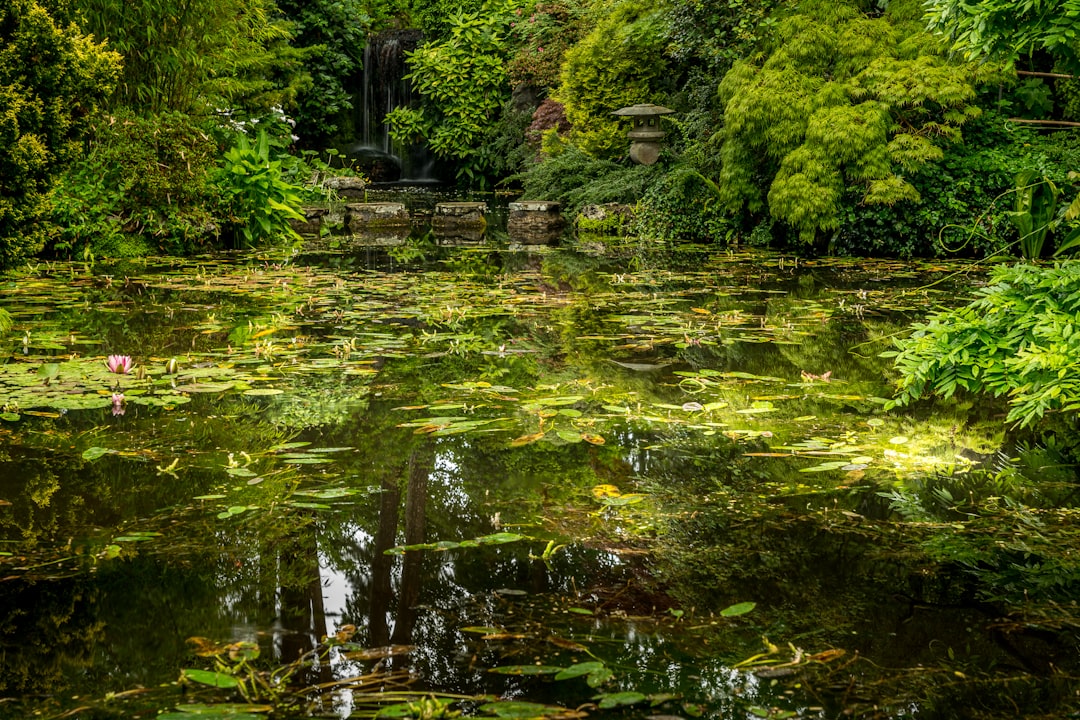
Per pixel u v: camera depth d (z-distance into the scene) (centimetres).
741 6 966
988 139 884
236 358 405
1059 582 196
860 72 882
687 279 702
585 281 687
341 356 416
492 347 445
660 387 371
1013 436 306
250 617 179
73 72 634
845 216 875
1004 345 331
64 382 352
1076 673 159
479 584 196
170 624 175
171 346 429
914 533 224
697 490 255
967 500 247
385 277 690
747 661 163
